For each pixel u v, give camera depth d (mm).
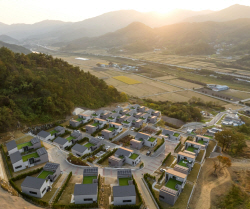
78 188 52625
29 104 101688
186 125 135250
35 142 77812
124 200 52906
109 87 161750
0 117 83875
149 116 126375
